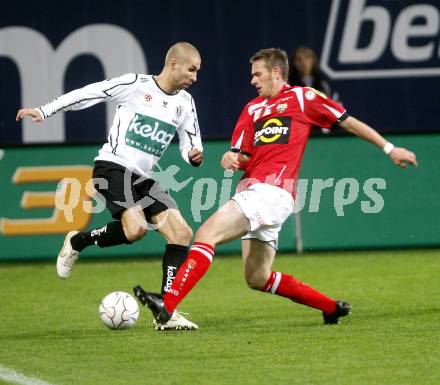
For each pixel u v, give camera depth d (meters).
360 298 30.52
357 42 50.34
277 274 25.30
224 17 49.97
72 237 27.44
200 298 31.41
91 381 19.27
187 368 20.28
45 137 49.47
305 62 45.91
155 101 26.00
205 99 49.91
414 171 44.00
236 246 44.38
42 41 49.59
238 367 20.30
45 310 29.36
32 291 34.00
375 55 50.41
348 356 21.19
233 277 36.69
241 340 23.30
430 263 39.12
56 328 25.88
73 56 49.69
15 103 49.56
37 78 49.62
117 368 20.39
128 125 25.97
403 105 50.47
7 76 49.56
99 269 40.28
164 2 49.88
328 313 25.45
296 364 20.48
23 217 42.81
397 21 50.38
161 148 26.38
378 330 24.36
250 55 50.00
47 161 42.75
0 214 42.81
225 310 28.78
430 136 44.16
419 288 32.31
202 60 49.94
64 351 22.41
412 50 50.50
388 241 43.97
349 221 43.91
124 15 49.75
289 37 50.22
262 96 25.23
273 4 50.06
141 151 26.05
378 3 50.31
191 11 49.91
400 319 26.06
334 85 50.41
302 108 24.62
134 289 22.98
